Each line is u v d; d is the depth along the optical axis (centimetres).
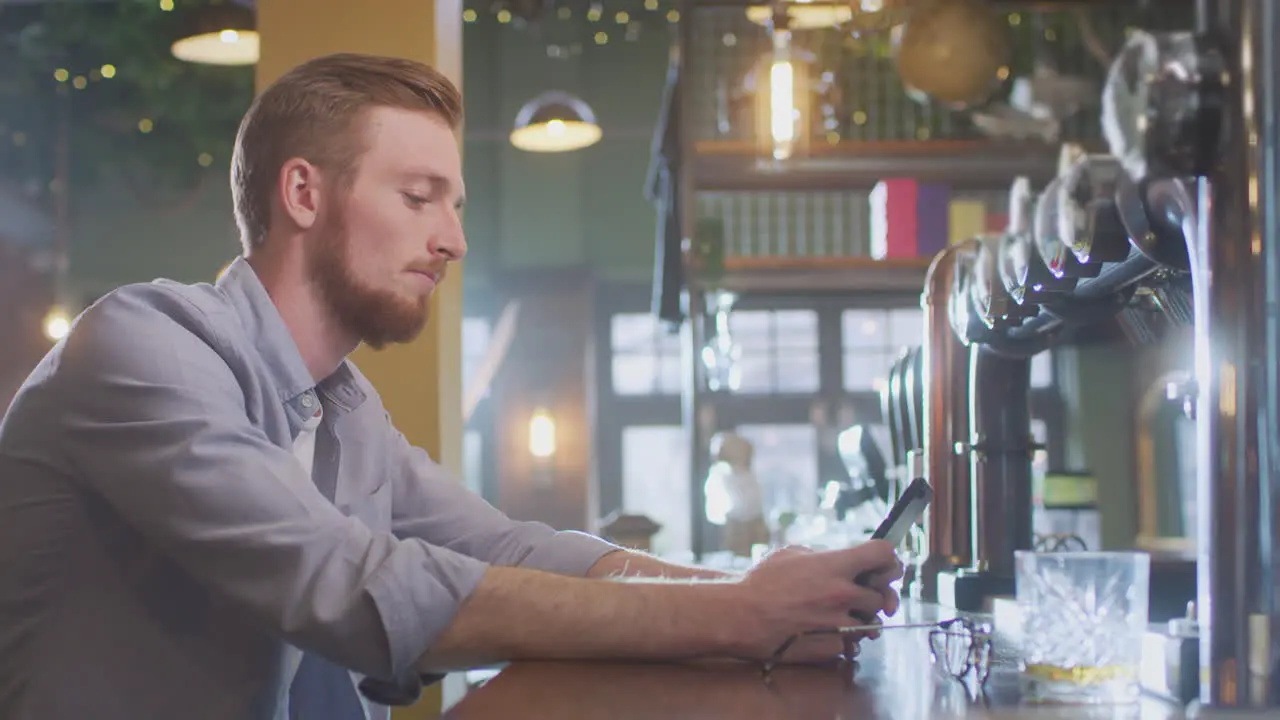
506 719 80
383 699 117
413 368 249
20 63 892
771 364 1105
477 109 1159
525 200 1195
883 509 260
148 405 117
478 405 1218
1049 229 106
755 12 370
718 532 426
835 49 429
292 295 137
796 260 423
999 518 157
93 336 121
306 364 139
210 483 114
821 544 289
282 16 254
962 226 416
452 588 110
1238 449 71
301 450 142
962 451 164
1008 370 158
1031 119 358
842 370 1103
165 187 960
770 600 108
